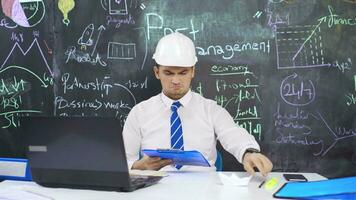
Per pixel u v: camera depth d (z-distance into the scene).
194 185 1.54
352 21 2.54
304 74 2.57
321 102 2.57
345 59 2.55
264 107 2.61
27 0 2.76
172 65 2.16
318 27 2.55
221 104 2.64
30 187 1.52
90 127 1.37
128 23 2.69
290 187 1.44
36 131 1.45
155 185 1.54
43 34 2.76
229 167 2.64
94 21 2.72
